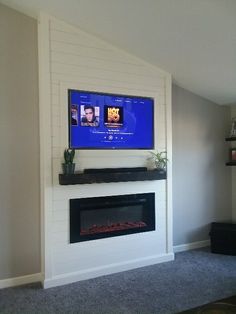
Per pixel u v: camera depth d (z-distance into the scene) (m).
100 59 3.27
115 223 3.48
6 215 2.96
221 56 3.03
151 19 2.68
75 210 3.12
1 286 2.92
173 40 2.95
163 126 3.67
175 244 4.02
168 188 3.68
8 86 2.96
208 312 1.28
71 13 2.89
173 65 3.49
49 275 2.95
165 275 3.17
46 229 2.96
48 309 2.49
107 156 3.31
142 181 3.52
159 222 3.63
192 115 4.13
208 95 4.12
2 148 2.94
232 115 4.41
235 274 3.18
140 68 3.51
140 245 3.48
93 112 3.22
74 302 2.61
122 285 2.94
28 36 3.04
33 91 3.06
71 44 3.11
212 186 4.32
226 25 2.49
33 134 3.07
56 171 3.02
